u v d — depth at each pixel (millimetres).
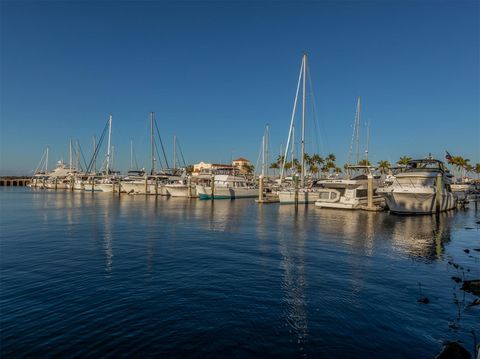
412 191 36656
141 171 86625
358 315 9703
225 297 11070
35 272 13797
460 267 15078
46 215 36688
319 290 11844
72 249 18547
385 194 39812
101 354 7496
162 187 75438
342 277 13484
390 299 11000
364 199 44844
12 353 7516
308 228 27734
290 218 35000
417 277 13547
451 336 8492
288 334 8516
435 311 10016
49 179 118688
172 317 9445
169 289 11828
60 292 11398
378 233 25125
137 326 8867
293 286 12289
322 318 9477
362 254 17844
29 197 72000
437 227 28531
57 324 8945
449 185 46156
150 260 16094
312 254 17750
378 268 14938
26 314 9562
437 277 13562
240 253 17859
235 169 74812
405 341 8211
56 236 22938
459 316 9664
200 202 58781
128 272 13938
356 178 46656
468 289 11984
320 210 43781
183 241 21391
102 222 30906
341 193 46625
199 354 7543
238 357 7445
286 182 73250
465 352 7527
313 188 54188
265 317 9508
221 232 25391
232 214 39000
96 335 8359
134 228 27156
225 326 8922
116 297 10969
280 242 21281
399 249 19234
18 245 19609
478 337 8430
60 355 7449
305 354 7594
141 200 63406
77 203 55250
